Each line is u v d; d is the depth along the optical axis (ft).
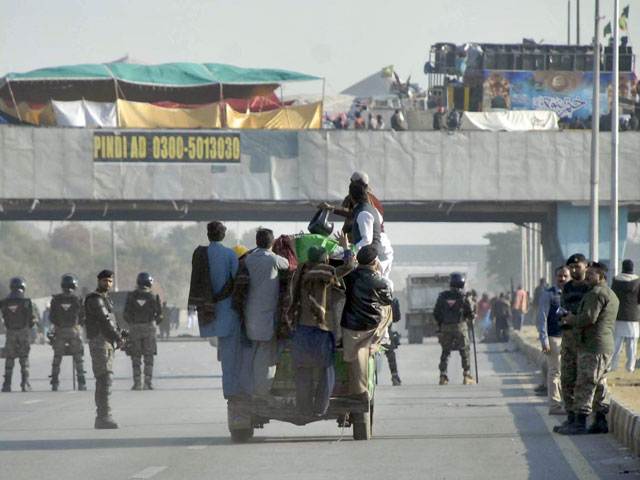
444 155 483.92
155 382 223.10
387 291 107.86
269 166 477.36
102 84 495.41
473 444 109.81
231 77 490.49
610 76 549.13
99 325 128.88
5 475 89.25
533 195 487.20
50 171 469.57
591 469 91.09
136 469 92.07
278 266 108.27
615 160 386.11
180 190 474.08
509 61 553.23
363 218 111.55
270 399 109.70
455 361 298.76
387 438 115.85
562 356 121.60
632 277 193.36
